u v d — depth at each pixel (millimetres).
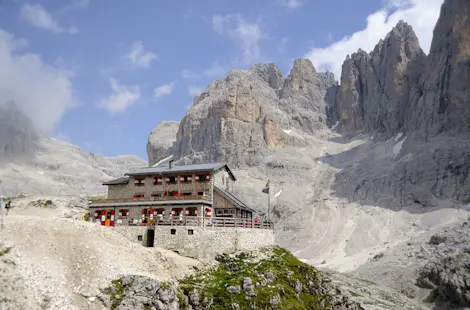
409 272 105250
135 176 82938
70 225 57125
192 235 65750
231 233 67875
